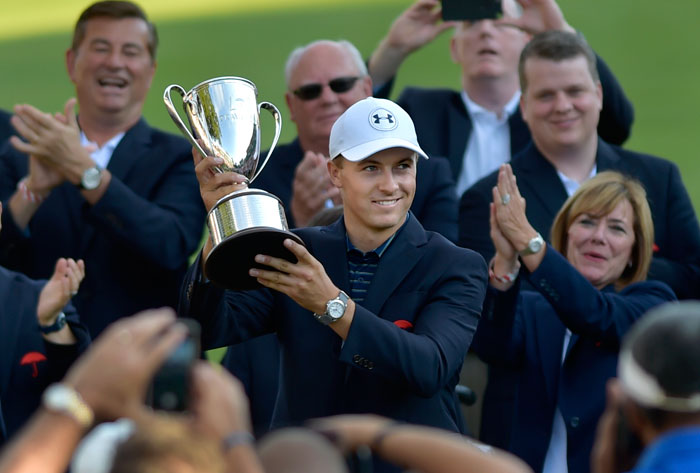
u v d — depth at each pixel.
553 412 19.16
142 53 25.28
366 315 15.51
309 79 25.88
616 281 20.64
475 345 19.58
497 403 21.44
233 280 15.83
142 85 25.39
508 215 18.84
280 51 84.00
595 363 19.02
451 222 24.25
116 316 23.59
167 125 66.00
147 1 104.56
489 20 27.61
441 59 78.31
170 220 23.92
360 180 16.36
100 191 23.28
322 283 15.35
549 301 18.80
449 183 24.66
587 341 19.20
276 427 16.62
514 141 27.61
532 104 24.48
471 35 27.83
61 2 107.62
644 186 24.58
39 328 19.06
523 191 24.30
